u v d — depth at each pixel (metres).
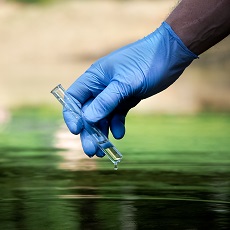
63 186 3.23
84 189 3.14
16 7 20.58
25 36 19.56
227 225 2.40
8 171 3.72
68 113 3.00
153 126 6.53
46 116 7.83
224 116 7.79
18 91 12.56
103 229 2.33
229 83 13.18
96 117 2.93
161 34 3.05
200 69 14.87
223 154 4.38
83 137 3.02
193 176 3.50
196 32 2.98
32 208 2.70
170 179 3.41
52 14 19.89
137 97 3.15
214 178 3.44
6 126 6.58
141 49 3.08
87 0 20.05
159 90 3.15
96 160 4.18
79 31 19.14
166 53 3.04
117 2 19.66
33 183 3.32
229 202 2.83
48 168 3.84
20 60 18.77
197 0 2.96
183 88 12.10
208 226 2.38
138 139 5.36
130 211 2.64
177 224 2.41
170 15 3.04
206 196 2.95
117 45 18.77
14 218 2.51
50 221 2.46
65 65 17.94
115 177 3.49
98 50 18.66
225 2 2.91
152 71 3.06
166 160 4.11
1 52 19.11
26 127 6.50
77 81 3.15
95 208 2.69
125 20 19.11
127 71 3.07
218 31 2.96
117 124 3.13
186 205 2.76
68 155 4.43
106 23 19.12
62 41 19.08
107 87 3.02
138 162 4.05
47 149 4.79
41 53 18.91
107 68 3.11
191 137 5.45
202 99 10.79
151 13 19.02
